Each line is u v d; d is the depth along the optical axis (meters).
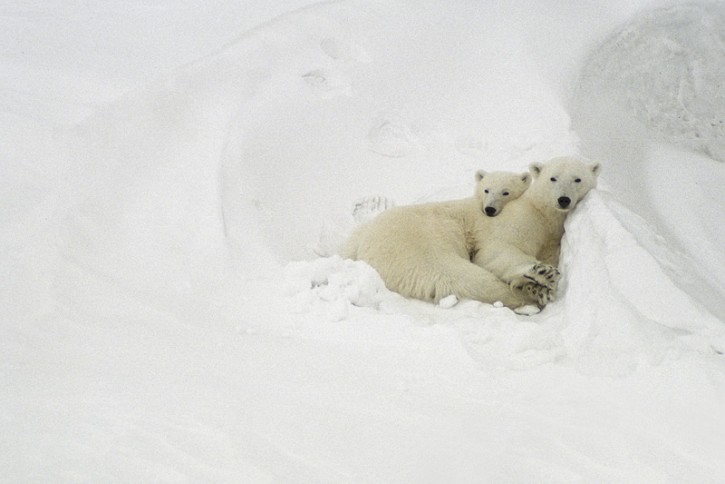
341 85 16.03
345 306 9.64
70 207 11.96
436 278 10.48
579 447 6.53
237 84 15.52
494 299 10.41
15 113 14.62
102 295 10.09
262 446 6.55
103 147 13.55
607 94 16.94
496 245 11.10
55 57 17.31
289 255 12.41
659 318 8.71
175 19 18.89
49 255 10.78
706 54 17.83
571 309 9.18
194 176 13.18
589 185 11.41
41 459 6.36
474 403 7.41
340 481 6.09
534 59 16.67
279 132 14.77
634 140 15.87
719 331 8.29
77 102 15.35
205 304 10.20
